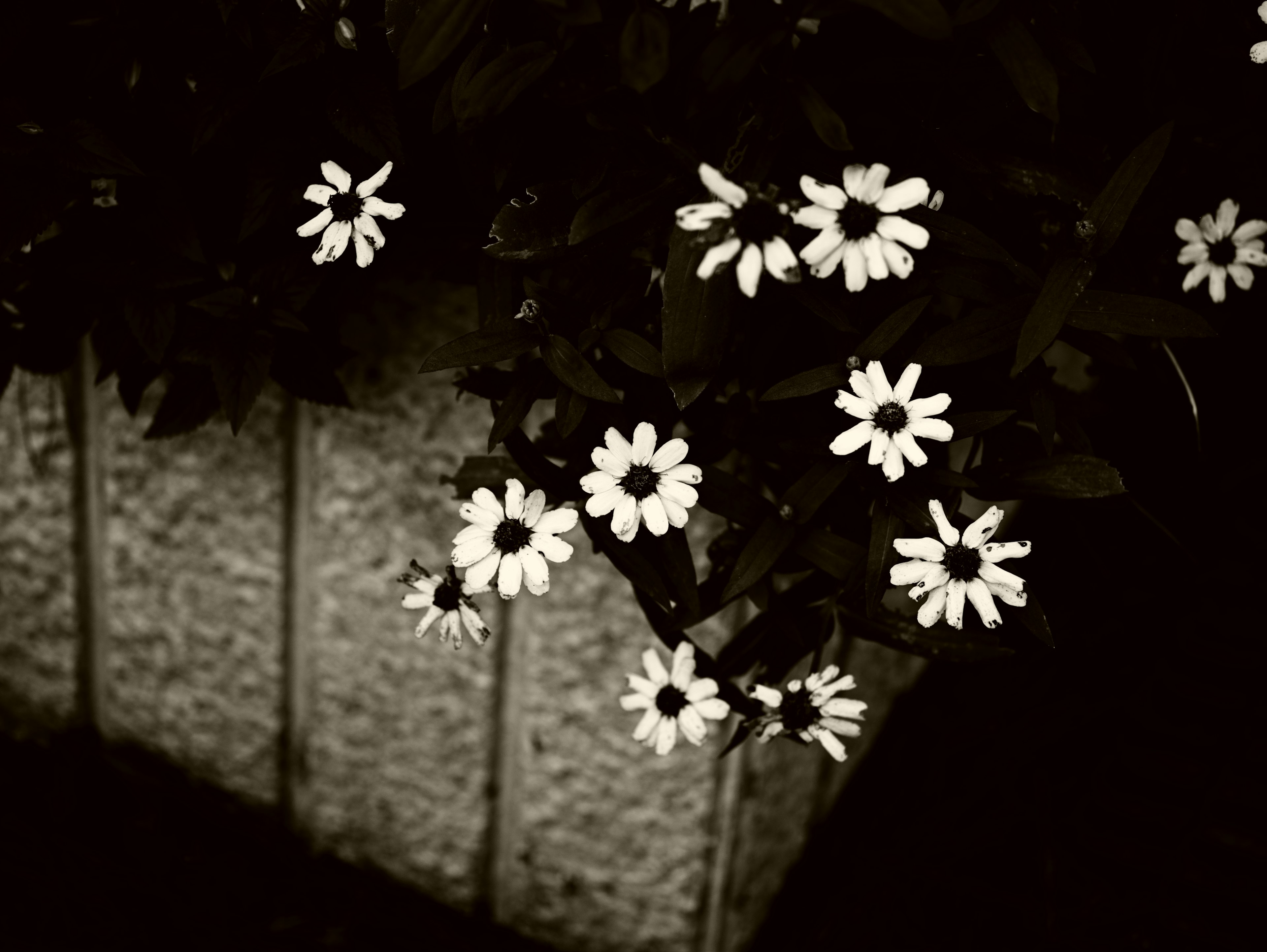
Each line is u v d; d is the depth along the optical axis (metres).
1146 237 0.77
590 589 0.92
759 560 0.71
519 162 0.73
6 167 0.76
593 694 0.94
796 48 0.70
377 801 1.05
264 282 0.79
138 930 1.03
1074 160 0.74
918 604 0.97
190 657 1.08
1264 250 0.75
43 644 1.17
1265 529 1.05
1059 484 0.70
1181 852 1.00
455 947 1.04
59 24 0.76
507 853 1.02
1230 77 0.74
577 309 0.72
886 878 1.03
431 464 0.92
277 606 1.01
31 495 1.08
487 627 0.73
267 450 0.97
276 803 1.11
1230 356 0.90
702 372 0.68
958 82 0.70
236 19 0.73
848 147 0.67
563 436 0.70
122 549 1.06
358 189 0.71
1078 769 1.06
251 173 0.75
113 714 1.17
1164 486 0.99
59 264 0.79
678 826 0.95
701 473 0.69
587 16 0.66
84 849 1.10
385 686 1.01
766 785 0.95
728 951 0.99
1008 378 0.73
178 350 0.81
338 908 1.07
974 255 0.70
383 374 0.91
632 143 0.70
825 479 0.71
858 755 1.09
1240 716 1.04
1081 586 1.05
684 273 0.67
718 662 0.75
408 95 0.74
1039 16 0.70
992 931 0.99
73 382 1.01
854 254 0.65
